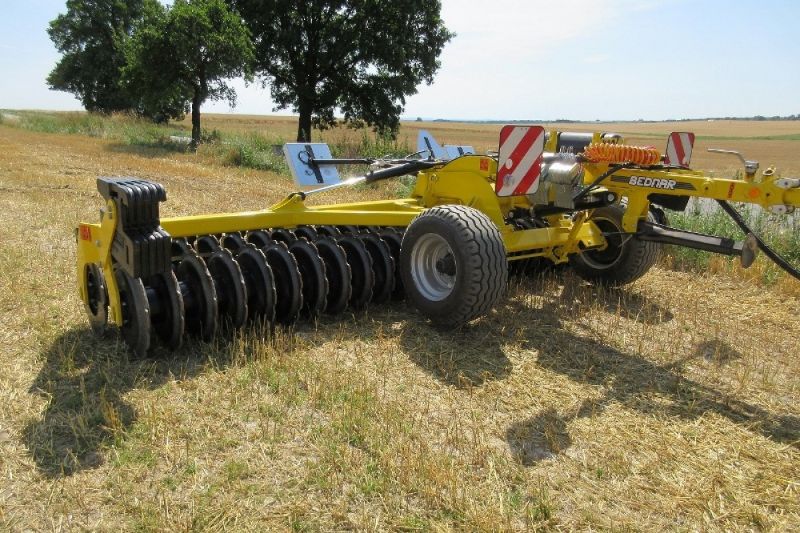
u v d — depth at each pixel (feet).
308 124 101.65
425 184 19.94
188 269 14.62
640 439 11.44
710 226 27.84
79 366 13.43
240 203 36.22
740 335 17.39
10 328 15.39
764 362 15.53
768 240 26.76
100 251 13.57
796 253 25.81
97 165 54.54
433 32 97.14
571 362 14.80
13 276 19.36
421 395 12.75
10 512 8.87
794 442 11.53
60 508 8.98
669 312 19.16
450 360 14.25
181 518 8.80
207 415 11.59
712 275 23.79
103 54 176.86
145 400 12.00
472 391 12.99
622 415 12.32
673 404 12.89
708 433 11.78
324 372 13.33
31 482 9.53
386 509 9.12
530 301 19.19
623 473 10.34
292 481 9.70
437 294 16.05
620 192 16.84
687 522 9.22
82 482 9.56
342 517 8.91
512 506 9.30
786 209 13.06
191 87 92.53
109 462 10.09
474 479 9.94
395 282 18.31
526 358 14.89
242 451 10.49
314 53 97.81
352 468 9.99
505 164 15.46
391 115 99.86
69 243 24.12
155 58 86.12
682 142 20.20
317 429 11.14
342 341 15.39
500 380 13.62
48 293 17.98
